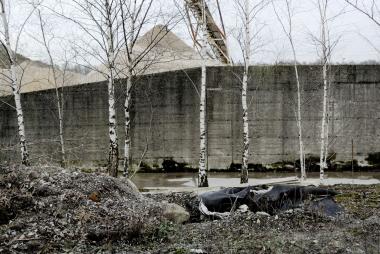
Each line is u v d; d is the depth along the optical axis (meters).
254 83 18.34
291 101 18.28
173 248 6.54
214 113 18.48
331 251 6.29
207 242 7.02
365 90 18.22
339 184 13.66
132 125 18.77
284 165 18.33
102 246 6.72
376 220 8.20
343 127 18.28
